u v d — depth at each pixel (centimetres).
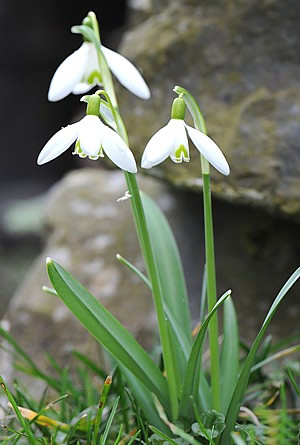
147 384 50
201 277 69
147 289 70
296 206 59
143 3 69
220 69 63
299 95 61
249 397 56
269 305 66
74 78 49
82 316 48
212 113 63
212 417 50
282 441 51
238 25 63
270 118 61
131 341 50
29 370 59
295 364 59
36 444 50
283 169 60
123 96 66
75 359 69
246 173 60
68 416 57
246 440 51
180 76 64
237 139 61
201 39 64
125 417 53
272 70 62
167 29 65
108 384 49
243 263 68
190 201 71
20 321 70
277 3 62
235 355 52
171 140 45
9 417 55
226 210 69
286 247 66
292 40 62
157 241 55
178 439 50
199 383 52
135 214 50
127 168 45
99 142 45
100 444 50
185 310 54
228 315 54
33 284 72
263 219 67
